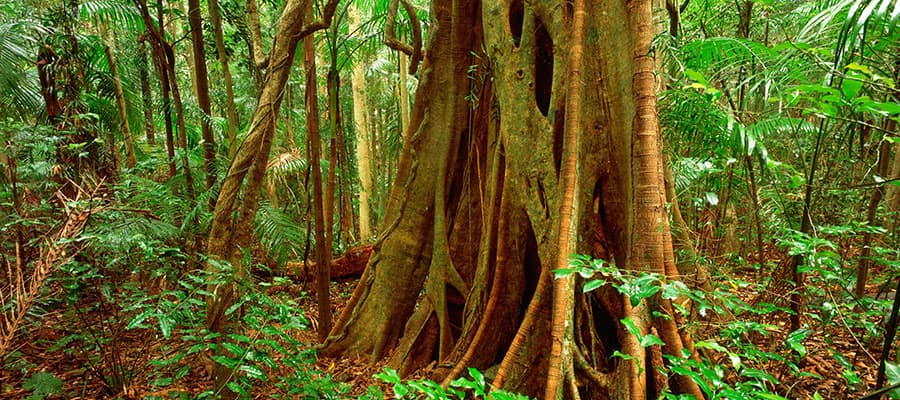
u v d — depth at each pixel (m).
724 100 3.74
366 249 7.41
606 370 2.69
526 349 2.87
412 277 4.41
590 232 2.83
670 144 3.16
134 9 5.38
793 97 2.15
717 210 4.20
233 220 3.13
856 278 3.58
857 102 1.87
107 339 3.38
